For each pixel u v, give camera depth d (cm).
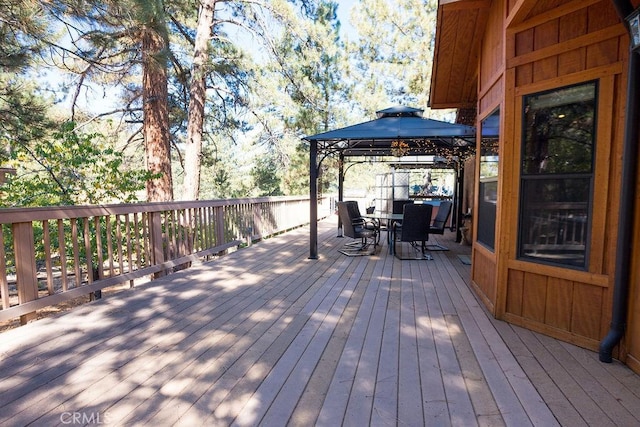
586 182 250
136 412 182
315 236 577
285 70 946
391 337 274
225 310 332
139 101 1044
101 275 373
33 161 604
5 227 484
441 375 218
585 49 247
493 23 353
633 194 221
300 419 177
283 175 1264
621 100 231
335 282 434
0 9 465
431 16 1248
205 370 223
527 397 196
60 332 280
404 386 206
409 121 625
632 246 224
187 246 523
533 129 282
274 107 983
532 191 285
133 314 321
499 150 316
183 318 312
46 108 759
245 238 707
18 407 185
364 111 1334
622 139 230
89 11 476
